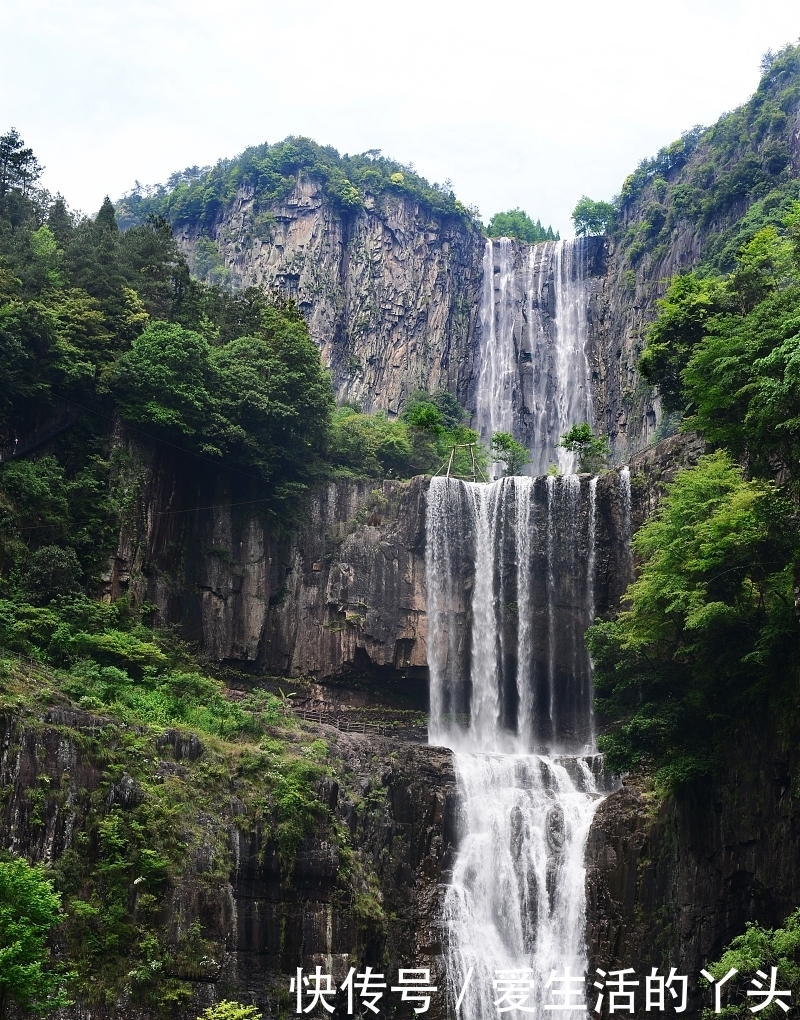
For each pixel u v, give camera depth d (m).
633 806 52.81
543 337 117.25
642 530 54.38
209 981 43.66
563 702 67.56
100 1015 40.59
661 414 97.94
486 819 55.66
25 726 43.09
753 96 110.81
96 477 61.47
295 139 128.00
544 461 111.25
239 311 75.25
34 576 55.59
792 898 43.34
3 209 75.19
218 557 64.88
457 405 106.00
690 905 48.25
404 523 70.00
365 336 115.75
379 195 123.31
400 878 52.66
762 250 60.88
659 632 50.91
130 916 42.81
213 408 65.44
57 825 42.50
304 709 65.00
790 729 44.03
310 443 70.81
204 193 127.81
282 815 48.25
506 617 69.31
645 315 107.62
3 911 32.91
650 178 122.50
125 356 63.59
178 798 46.22
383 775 54.66
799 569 42.53
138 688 53.41
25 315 60.62
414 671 67.56
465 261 123.56
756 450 45.19
